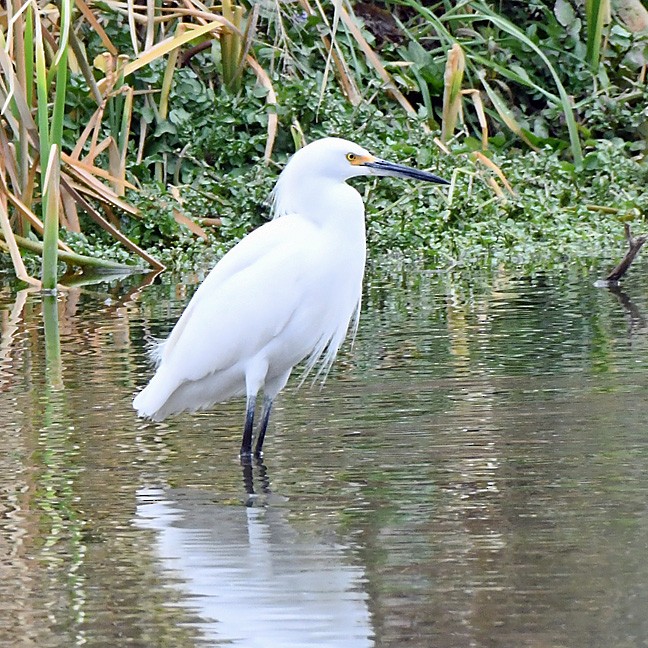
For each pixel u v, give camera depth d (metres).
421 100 24.28
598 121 24.00
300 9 23.36
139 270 18.78
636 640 5.62
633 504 7.44
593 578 6.33
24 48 17.91
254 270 9.70
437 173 20.91
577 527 7.09
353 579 6.46
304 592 6.31
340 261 9.80
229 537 7.19
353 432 9.42
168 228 19.58
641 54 24.94
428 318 13.94
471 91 22.61
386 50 23.98
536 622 5.85
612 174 22.08
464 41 24.56
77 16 20.62
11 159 17.98
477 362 11.58
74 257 18.12
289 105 21.28
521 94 24.58
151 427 9.87
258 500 7.90
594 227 20.78
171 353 9.88
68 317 14.74
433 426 9.45
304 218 9.89
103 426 9.87
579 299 14.83
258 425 9.89
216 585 6.45
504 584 6.30
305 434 9.48
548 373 10.99
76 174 18.58
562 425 9.28
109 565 6.80
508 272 17.47
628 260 16.11
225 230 20.11
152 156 20.80
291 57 21.98
